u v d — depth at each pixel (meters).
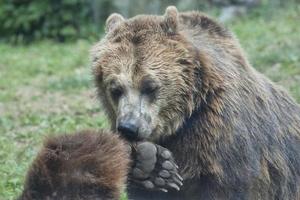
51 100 21.73
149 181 10.71
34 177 8.94
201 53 11.11
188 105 11.05
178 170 11.17
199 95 11.05
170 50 11.09
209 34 11.62
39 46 30.77
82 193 8.95
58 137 9.23
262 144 11.52
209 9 31.05
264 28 27.66
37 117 19.58
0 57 29.00
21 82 24.70
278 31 26.83
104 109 11.64
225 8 31.12
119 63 11.11
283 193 12.05
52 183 8.91
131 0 30.44
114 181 9.10
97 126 17.98
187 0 30.53
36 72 26.36
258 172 11.34
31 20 32.69
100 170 9.02
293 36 25.66
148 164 10.52
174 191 11.30
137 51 11.09
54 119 19.00
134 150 10.62
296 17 29.44
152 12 30.20
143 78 10.98
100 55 11.38
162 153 10.70
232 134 10.96
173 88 11.04
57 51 29.47
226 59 11.37
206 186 11.08
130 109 10.88
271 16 30.20
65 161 8.98
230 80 11.13
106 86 11.30
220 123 10.93
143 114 10.88
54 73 26.02
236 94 11.15
